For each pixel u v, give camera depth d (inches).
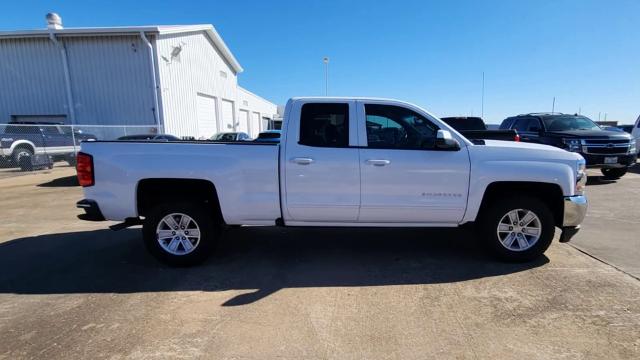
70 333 118.6
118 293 147.3
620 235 216.1
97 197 168.9
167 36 741.9
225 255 190.7
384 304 136.6
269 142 173.2
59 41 701.9
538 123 452.1
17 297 144.4
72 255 192.5
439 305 135.3
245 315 129.3
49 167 569.9
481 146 171.2
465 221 173.0
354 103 171.8
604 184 398.9
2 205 327.3
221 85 1033.5
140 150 167.6
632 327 119.0
